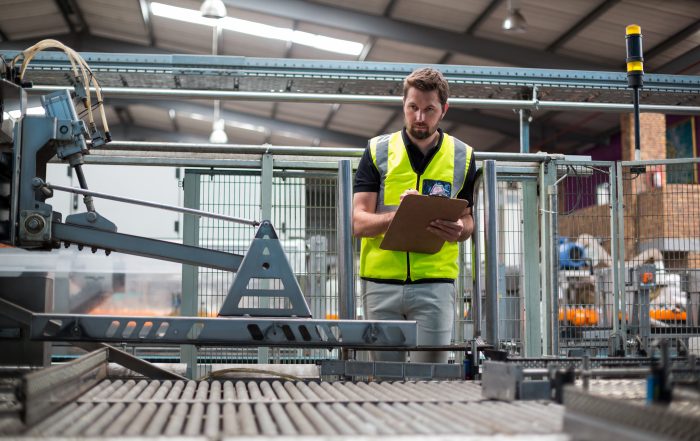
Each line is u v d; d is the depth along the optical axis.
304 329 1.80
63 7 13.66
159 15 13.46
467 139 17.09
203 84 5.20
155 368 2.13
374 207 2.62
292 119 18.08
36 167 2.06
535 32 11.86
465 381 1.94
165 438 0.92
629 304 4.28
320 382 1.92
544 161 3.89
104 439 0.91
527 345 3.97
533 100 5.03
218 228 3.89
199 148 3.65
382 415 1.23
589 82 5.10
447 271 2.59
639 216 4.31
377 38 12.28
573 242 4.77
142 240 2.03
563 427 1.01
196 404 1.36
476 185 2.64
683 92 5.22
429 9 11.59
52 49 5.88
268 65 4.90
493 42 12.24
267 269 1.90
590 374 1.44
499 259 4.10
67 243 2.10
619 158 15.38
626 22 10.95
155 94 4.78
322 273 3.90
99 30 15.06
